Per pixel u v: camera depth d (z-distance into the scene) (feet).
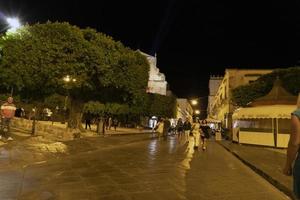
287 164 11.42
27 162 35.42
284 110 80.74
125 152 54.13
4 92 107.55
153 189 25.88
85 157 44.45
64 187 25.05
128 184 27.25
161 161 43.98
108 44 90.12
